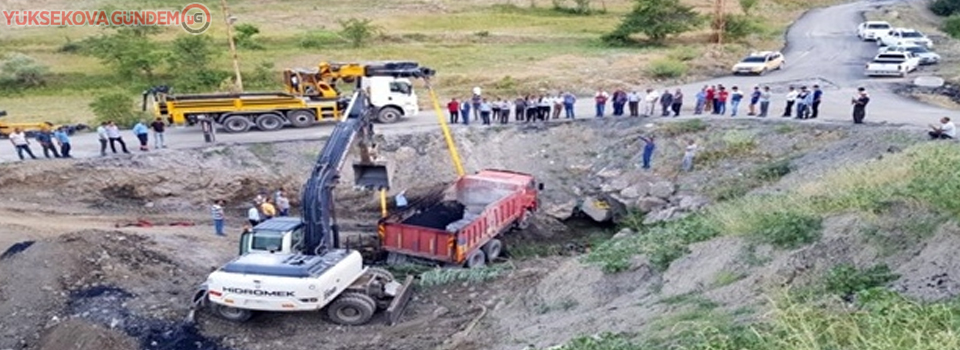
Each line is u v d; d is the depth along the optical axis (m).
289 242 16.50
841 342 8.33
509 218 21.64
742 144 24.98
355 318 16.06
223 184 25.23
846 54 46.53
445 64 42.94
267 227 16.73
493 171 24.33
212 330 15.80
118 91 34.91
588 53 46.38
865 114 27.47
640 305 12.97
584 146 27.75
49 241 18.17
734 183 22.62
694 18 51.38
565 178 26.50
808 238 12.76
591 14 64.00
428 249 19.12
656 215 22.73
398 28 54.28
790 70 41.47
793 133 24.98
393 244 19.64
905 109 28.73
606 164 26.53
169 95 28.44
